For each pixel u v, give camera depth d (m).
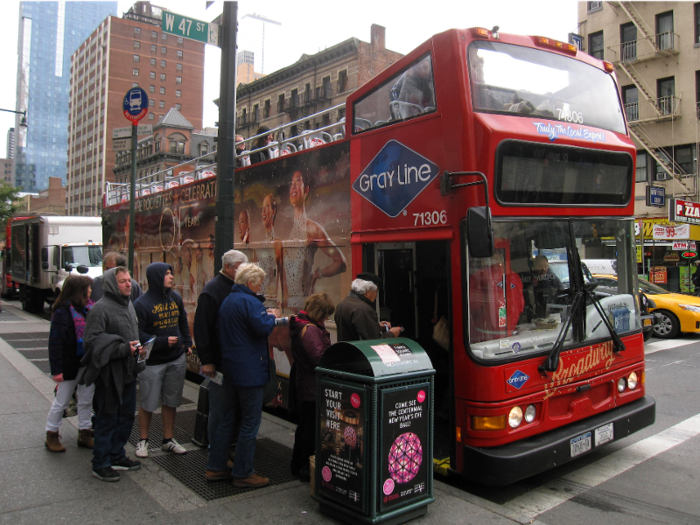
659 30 25.92
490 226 4.02
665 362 10.42
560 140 4.75
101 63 97.31
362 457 3.75
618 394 5.21
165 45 99.06
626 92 27.08
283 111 46.12
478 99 4.48
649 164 25.88
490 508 4.17
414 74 4.90
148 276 5.38
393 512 3.80
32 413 6.66
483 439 4.29
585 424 4.78
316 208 6.09
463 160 4.39
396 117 5.09
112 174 94.69
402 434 3.84
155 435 6.00
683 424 6.61
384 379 3.71
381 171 5.21
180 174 9.83
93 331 4.61
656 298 13.54
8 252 27.34
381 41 41.25
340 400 3.92
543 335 4.65
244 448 4.50
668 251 24.52
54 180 123.62
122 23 94.94
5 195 42.06
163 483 4.64
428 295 6.16
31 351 11.07
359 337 4.76
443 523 3.92
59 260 17.67
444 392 5.94
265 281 7.03
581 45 26.84
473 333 4.38
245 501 4.30
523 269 4.59
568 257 4.86
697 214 21.16
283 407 6.52
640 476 5.04
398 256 6.12
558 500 4.52
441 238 4.57
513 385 4.38
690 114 24.61
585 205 4.98
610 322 5.17
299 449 4.79
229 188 6.59
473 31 4.59
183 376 5.54
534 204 4.59
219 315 4.51
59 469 4.92
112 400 4.66
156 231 10.33
